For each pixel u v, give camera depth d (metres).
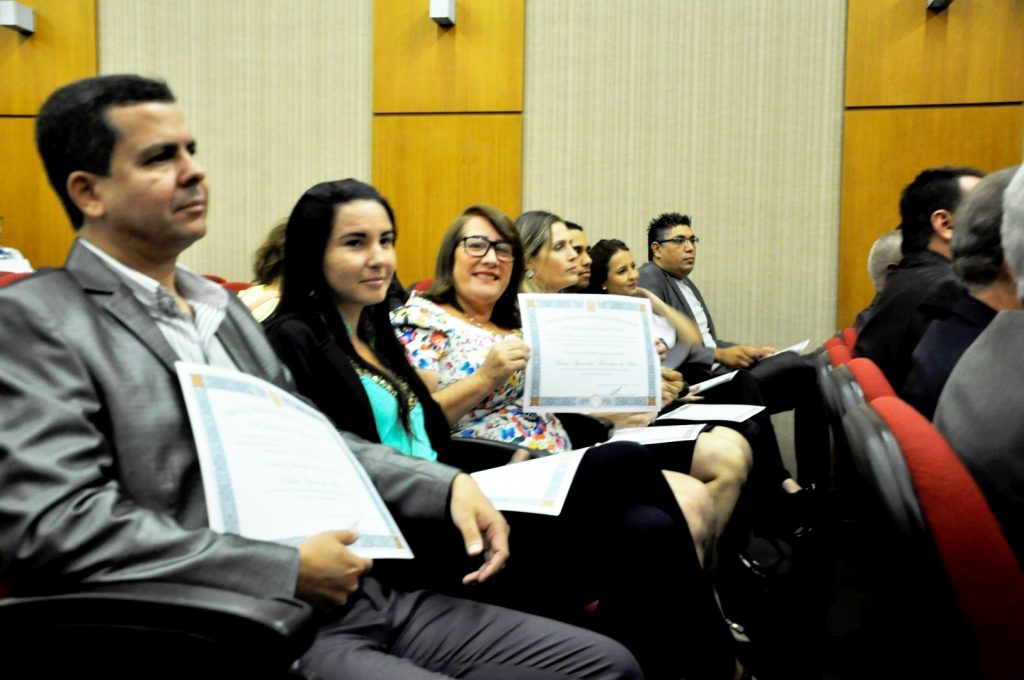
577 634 1.19
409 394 1.65
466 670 1.20
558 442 2.07
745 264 4.23
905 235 2.27
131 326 0.98
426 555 1.35
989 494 1.05
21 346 0.90
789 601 2.38
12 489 0.84
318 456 1.04
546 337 2.02
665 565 1.46
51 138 1.03
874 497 1.10
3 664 0.82
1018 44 3.92
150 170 1.02
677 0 4.21
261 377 1.17
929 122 4.03
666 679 1.46
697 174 4.23
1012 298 1.35
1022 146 3.93
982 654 0.95
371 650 1.16
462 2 4.30
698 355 3.36
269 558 0.88
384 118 4.38
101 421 0.93
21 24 4.37
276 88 4.43
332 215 1.53
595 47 4.27
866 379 1.54
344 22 4.38
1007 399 1.04
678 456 2.22
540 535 1.51
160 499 0.94
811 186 4.16
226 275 4.52
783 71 4.16
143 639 0.80
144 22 4.46
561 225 2.78
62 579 0.83
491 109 4.31
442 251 2.14
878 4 4.05
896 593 1.19
